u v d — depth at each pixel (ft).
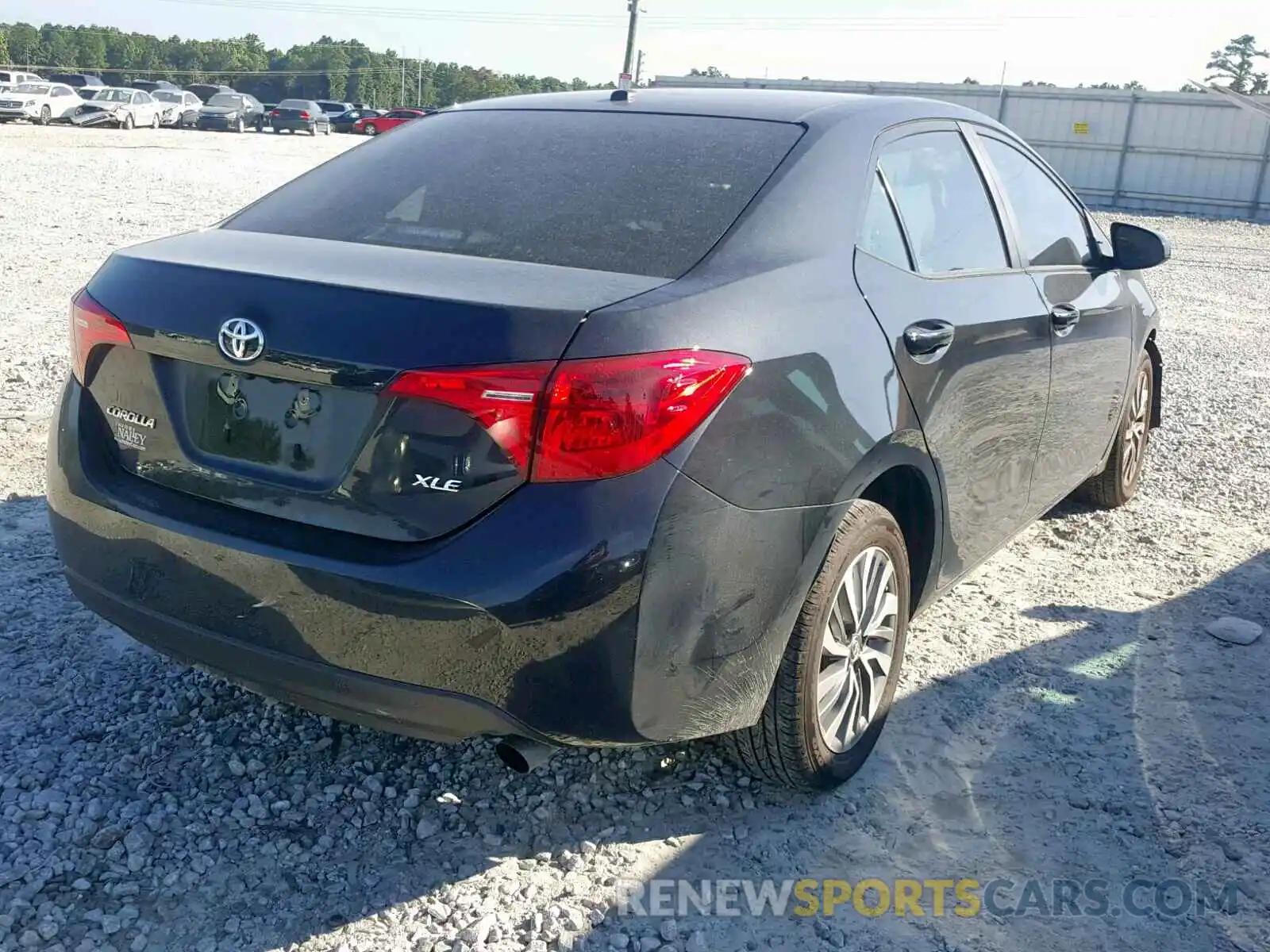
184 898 8.13
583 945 7.89
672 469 7.32
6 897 7.98
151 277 8.29
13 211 43.29
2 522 14.11
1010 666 12.20
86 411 8.68
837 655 9.30
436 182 9.76
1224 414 24.16
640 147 9.87
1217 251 66.85
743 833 9.20
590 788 9.64
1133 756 10.60
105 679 10.82
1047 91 109.81
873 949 8.06
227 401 7.96
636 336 7.29
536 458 7.11
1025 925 8.38
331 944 7.77
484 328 7.17
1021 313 11.45
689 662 7.65
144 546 8.15
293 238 9.06
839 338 8.66
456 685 7.33
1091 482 16.85
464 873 8.55
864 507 9.16
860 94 11.28
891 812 9.61
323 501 7.59
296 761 9.78
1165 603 14.03
